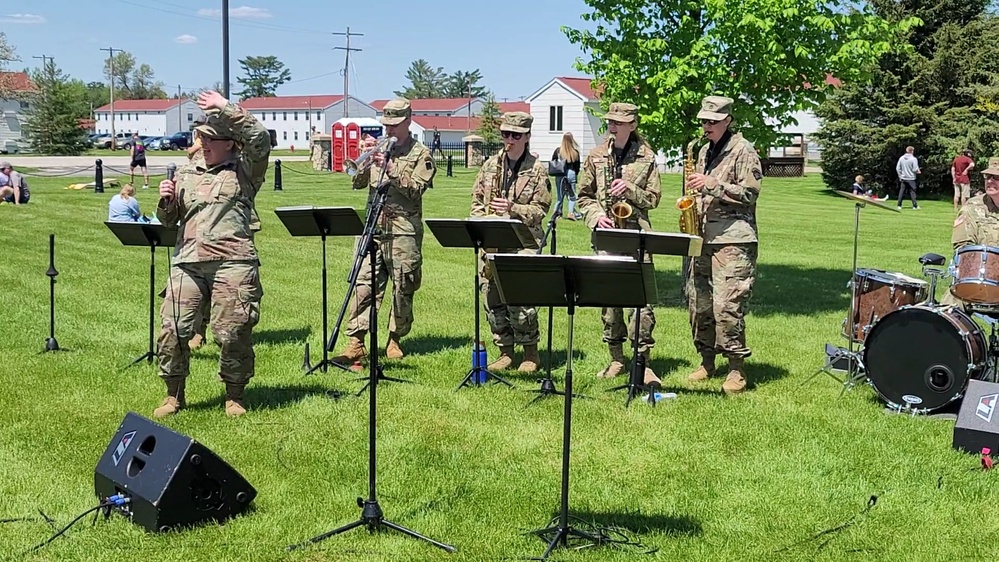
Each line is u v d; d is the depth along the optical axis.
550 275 4.31
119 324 9.66
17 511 5.04
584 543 4.72
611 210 7.48
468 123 86.50
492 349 8.89
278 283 12.40
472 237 7.04
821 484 5.54
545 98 52.62
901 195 28.03
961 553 4.69
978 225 7.58
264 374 7.82
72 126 62.81
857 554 4.66
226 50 19.92
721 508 5.22
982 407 6.10
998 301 6.62
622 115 7.40
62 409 6.82
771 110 10.73
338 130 41.97
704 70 10.25
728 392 7.36
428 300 11.34
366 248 5.95
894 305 7.46
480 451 6.07
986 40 31.78
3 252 14.93
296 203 24.45
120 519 4.88
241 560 4.53
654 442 6.23
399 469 5.72
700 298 7.61
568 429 4.58
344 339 9.16
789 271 14.49
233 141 6.45
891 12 32.44
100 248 15.54
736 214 7.16
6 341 8.80
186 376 6.73
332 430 6.40
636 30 10.80
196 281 6.50
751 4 9.98
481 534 4.86
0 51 59.62
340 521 4.98
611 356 7.98
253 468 5.70
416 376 7.84
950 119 31.89
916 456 5.99
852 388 7.48
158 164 43.78
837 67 10.44
